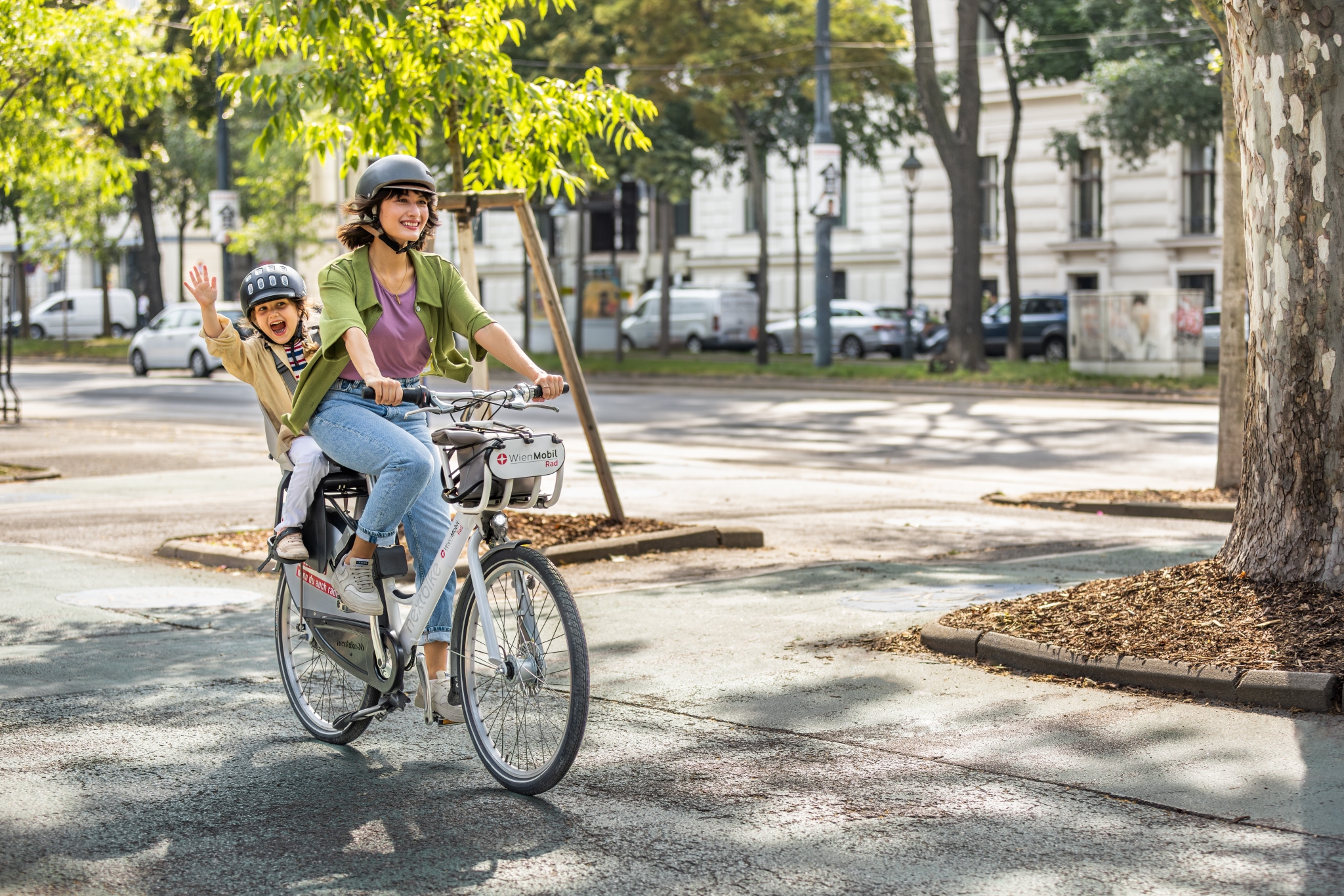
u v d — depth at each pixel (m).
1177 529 12.16
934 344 44.03
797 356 45.66
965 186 34.50
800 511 13.40
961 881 4.16
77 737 5.71
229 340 5.80
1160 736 5.57
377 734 5.85
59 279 73.88
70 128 16.39
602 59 37.72
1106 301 32.84
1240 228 13.87
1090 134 38.38
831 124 36.16
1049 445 20.31
